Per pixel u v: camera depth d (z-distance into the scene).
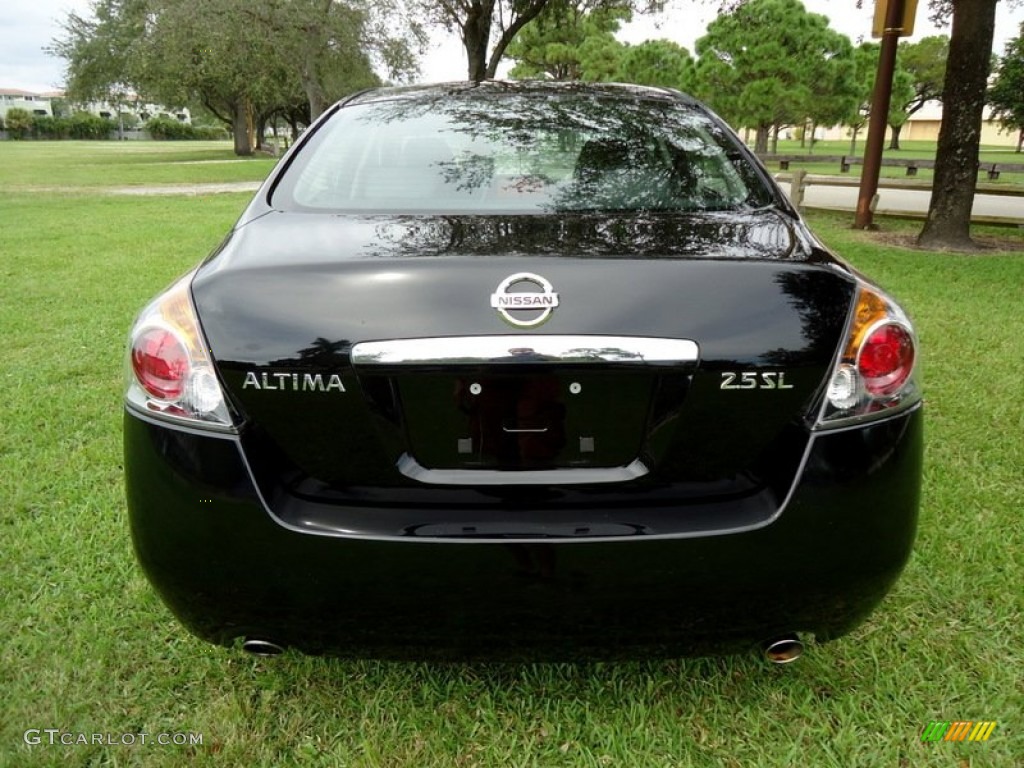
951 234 8.88
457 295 1.39
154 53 25.19
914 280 6.59
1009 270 7.12
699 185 1.95
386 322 1.39
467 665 1.95
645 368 1.38
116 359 4.36
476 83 2.55
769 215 1.82
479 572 1.44
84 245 8.38
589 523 1.44
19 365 4.25
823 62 28.59
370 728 1.78
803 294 1.44
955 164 8.75
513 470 1.46
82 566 2.38
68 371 4.14
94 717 1.80
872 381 1.47
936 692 1.86
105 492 2.85
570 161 2.03
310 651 1.56
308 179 2.00
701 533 1.43
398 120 2.24
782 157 22.28
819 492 1.44
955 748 1.70
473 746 1.73
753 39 27.69
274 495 1.46
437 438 1.45
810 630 1.55
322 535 1.43
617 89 2.49
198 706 1.84
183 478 1.47
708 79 29.30
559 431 1.44
